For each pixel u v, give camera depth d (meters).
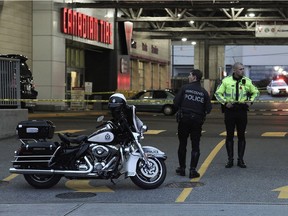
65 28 28.59
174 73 91.56
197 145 9.65
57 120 21.69
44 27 27.69
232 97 10.35
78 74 34.66
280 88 52.03
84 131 17.02
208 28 45.19
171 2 29.55
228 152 10.69
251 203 7.73
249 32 47.81
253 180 9.45
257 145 13.68
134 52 42.94
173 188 8.87
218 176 9.83
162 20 36.97
